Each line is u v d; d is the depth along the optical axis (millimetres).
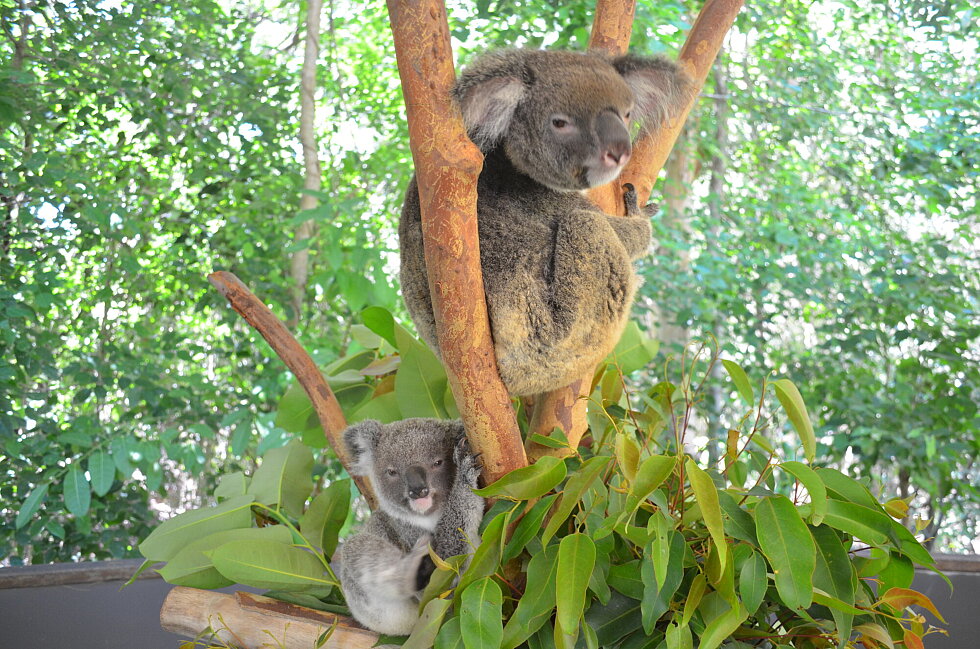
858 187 7965
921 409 6199
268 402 6480
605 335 2076
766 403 6766
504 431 1948
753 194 8344
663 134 2465
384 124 8859
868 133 7250
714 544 1815
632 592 1906
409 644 1844
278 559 2232
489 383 1908
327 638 2080
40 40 6160
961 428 6254
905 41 8227
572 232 2057
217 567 2164
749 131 9375
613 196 2418
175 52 6746
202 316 7609
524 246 2082
